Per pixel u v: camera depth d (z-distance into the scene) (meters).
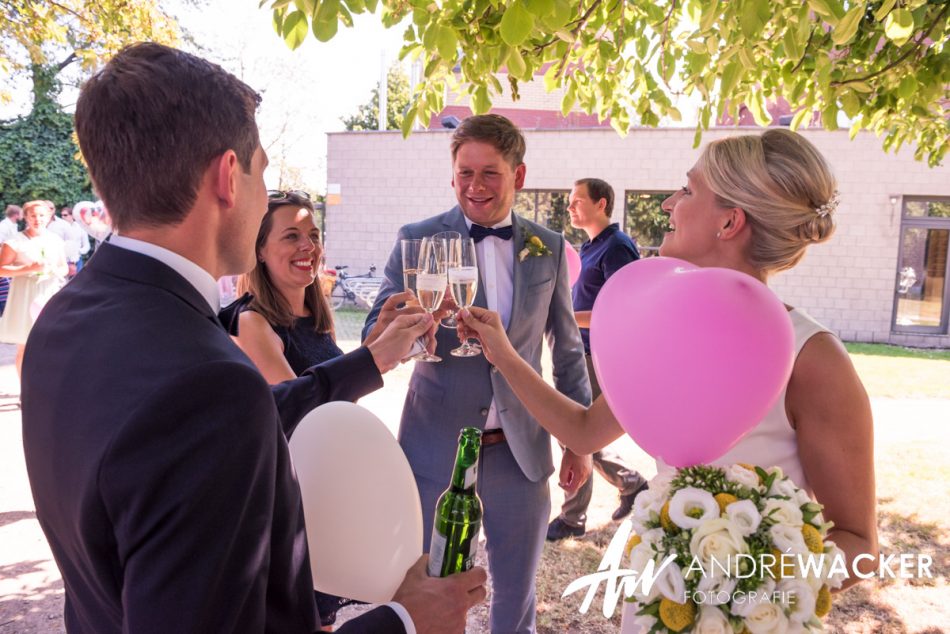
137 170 0.82
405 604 1.01
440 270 1.89
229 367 0.71
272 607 0.81
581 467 2.38
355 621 0.92
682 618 0.98
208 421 0.68
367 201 14.02
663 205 1.52
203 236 0.87
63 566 0.83
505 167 2.23
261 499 0.72
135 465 0.66
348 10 1.78
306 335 2.30
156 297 0.80
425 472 2.23
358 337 10.13
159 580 0.64
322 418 1.13
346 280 13.27
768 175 1.26
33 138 16.12
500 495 2.23
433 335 1.99
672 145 12.40
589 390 2.47
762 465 1.26
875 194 11.47
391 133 13.77
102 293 0.81
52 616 2.74
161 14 7.06
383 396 6.71
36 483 0.80
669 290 1.13
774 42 2.68
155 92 0.81
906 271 11.75
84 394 0.72
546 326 2.49
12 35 6.44
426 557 1.17
